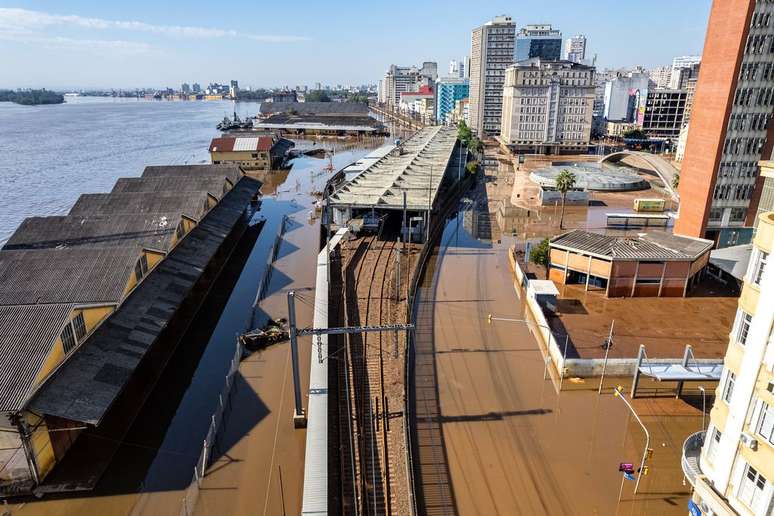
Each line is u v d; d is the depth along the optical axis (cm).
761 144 6525
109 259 4675
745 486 2305
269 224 9288
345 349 4600
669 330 5078
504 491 3153
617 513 3003
